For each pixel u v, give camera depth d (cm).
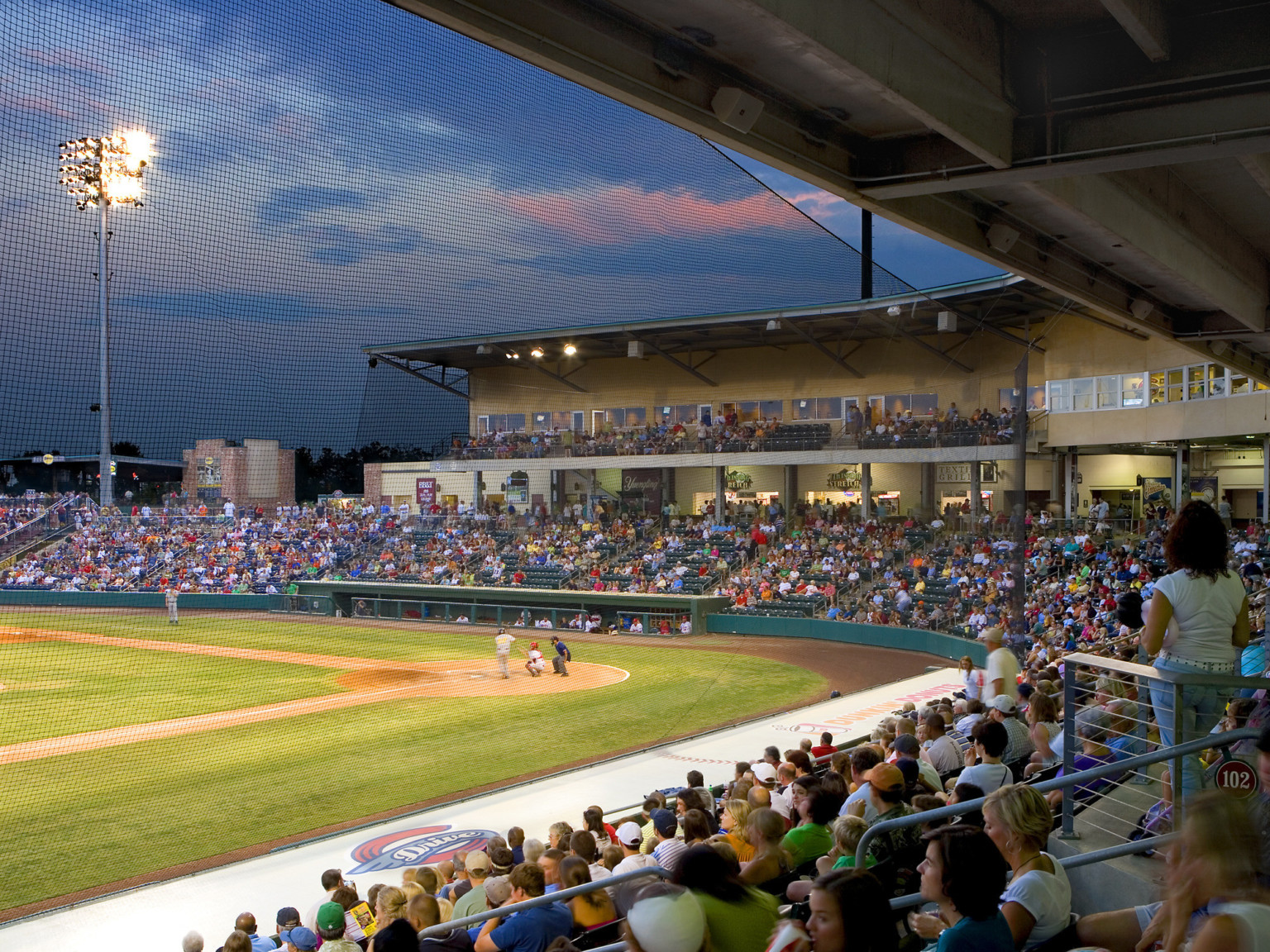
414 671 2827
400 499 4772
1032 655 1617
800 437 3900
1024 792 434
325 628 3844
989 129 754
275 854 1276
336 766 1786
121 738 2023
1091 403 3341
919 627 3119
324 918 771
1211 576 539
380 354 2522
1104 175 958
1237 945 288
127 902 1105
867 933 309
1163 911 374
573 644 3406
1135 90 744
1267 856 365
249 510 4862
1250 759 503
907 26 646
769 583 3684
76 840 1399
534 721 2142
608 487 4556
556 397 4309
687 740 1778
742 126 698
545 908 571
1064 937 421
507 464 4356
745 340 4009
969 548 3353
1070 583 2655
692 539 4053
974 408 3647
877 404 3856
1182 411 3042
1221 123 720
